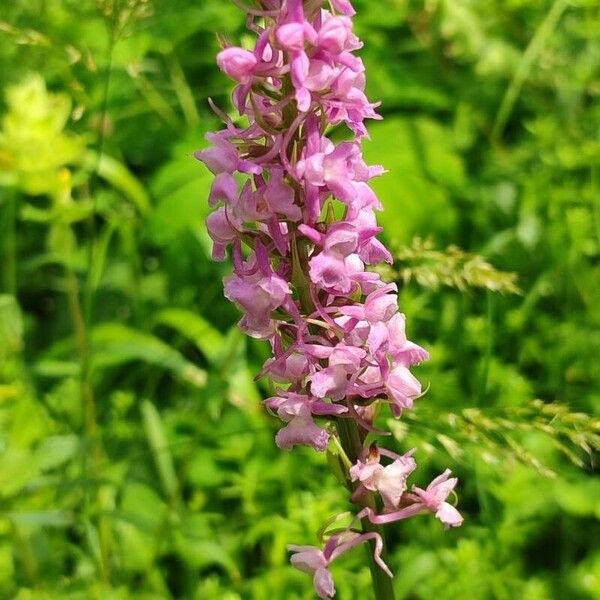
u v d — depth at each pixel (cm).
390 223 39
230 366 32
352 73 18
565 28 43
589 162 37
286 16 18
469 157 43
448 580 30
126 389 38
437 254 26
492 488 31
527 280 38
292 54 18
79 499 31
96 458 31
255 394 32
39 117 30
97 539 28
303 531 29
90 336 32
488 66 42
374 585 21
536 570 33
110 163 37
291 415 19
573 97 41
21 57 37
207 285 40
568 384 35
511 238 38
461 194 40
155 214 38
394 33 47
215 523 33
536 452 32
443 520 20
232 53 18
